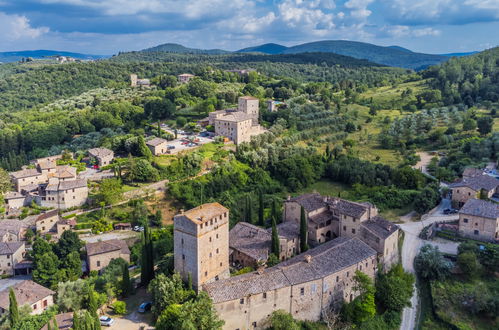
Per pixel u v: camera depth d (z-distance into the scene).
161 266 110.94
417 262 111.94
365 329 93.62
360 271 100.19
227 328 85.38
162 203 164.25
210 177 177.00
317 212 125.75
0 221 151.38
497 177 164.62
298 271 92.81
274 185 184.25
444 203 155.12
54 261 118.88
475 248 111.50
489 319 95.62
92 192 169.00
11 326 91.56
